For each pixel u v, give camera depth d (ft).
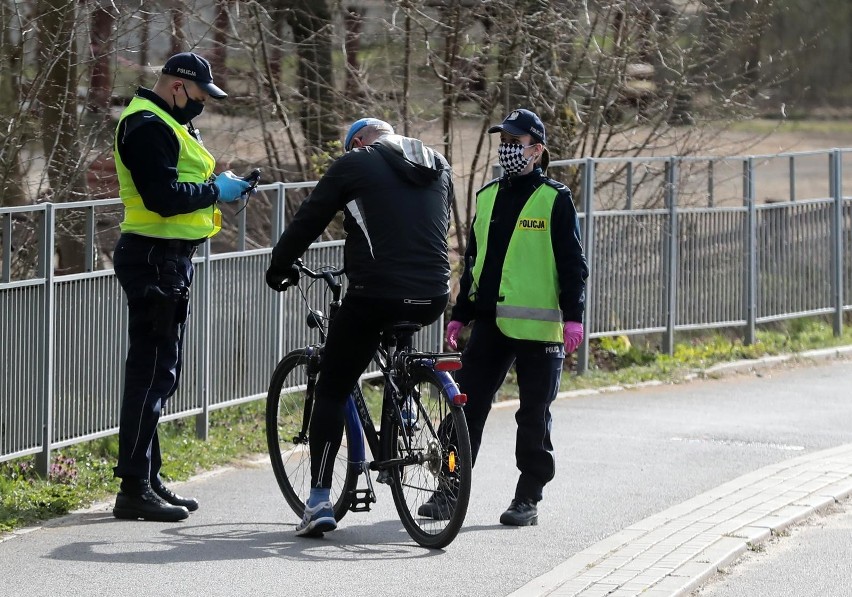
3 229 64.95
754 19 110.93
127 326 72.49
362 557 55.16
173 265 60.70
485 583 51.37
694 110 111.96
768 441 81.20
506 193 61.72
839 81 270.67
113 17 85.97
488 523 61.41
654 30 107.96
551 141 108.88
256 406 86.84
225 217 103.04
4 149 84.94
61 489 65.10
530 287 60.59
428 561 54.60
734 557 55.88
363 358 56.85
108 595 49.11
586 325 104.06
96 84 88.94
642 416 89.35
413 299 54.85
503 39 106.42
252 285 81.51
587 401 94.99
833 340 119.24
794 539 59.41
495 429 85.10
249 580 51.31
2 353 64.75
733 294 114.11
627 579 51.60
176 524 60.95
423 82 108.06
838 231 120.57
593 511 63.62
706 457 76.33
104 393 71.26
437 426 55.93
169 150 58.95
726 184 113.19
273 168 109.40
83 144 87.35
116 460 73.41
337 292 59.36
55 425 68.18
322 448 57.88
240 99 109.19
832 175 120.06
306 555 55.42
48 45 83.46
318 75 108.68
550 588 50.47
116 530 59.31
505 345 62.18
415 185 55.62
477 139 110.11
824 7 241.14
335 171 55.36
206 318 78.02
